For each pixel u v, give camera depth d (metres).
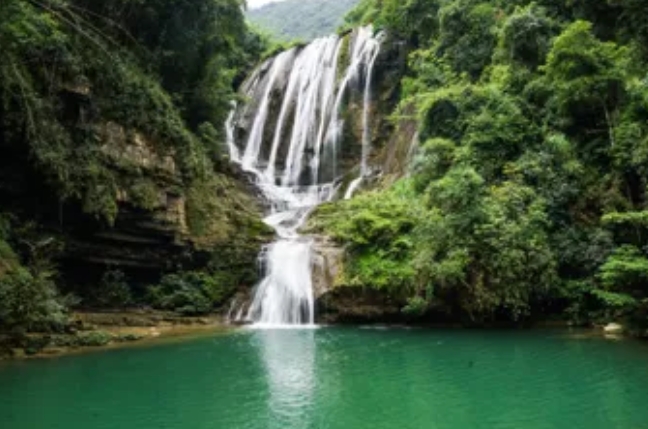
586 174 19.72
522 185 19.78
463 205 18.80
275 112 35.31
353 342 15.88
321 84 34.41
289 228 24.06
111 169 18.06
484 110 22.48
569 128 20.95
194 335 17.36
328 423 8.49
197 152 22.47
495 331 17.72
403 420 8.62
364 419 8.69
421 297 18.69
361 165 31.38
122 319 18.31
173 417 8.83
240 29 26.44
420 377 11.53
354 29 36.16
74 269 18.59
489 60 27.11
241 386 10.83
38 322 14.65
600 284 17.64
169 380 11.35
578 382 10.85
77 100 17.14
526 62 24.17
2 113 15.12
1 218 15.74
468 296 18.22
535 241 18.19
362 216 21.05
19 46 15.40
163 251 20.33
